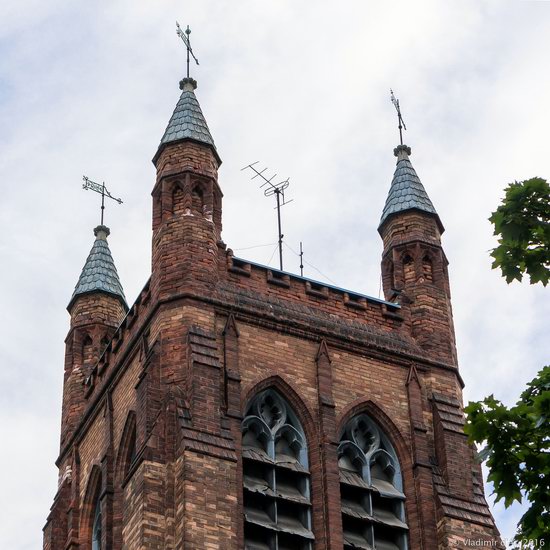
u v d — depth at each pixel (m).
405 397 62.59
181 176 63.88
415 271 66.88
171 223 62.44
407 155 71.81
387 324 64.69
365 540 58.09
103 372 66.31
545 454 35.59
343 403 61.00
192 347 58.41
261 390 59.66
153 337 60.22
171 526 53.97
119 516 59.97
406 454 60.94
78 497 64.69
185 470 54.38
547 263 37.34
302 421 59.78
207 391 57.38
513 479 35.69
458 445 61.41
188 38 69.62
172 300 60.19
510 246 37.53
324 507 57.50
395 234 68.00
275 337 61.22
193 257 61.41
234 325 60.22
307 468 58.75
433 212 68.75
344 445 60.19
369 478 59.72
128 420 61.22
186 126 65.44
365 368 62.53
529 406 36.03
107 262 74.69
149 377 58.03
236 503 54.81
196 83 68.50
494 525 59.72
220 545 53.41
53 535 64.44
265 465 57.56
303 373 60.91
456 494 60.00
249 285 62.44
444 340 64.94
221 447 55.69
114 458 61.66
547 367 36.72
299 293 63.41
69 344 71.81
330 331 62.44
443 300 66.38
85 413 66.19
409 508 59.59
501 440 35.91
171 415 56.59
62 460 67.31
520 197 37.69
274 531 55.94
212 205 63.53
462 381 64.81
